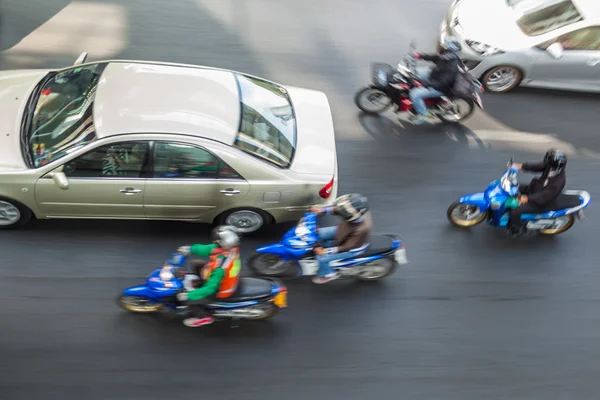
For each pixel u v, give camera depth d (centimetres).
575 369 624
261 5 1184
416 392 586
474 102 909
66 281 645
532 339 648
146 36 1050
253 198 672
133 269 669
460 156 886
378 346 624
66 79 707
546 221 740
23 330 594
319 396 573
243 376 582
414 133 921
